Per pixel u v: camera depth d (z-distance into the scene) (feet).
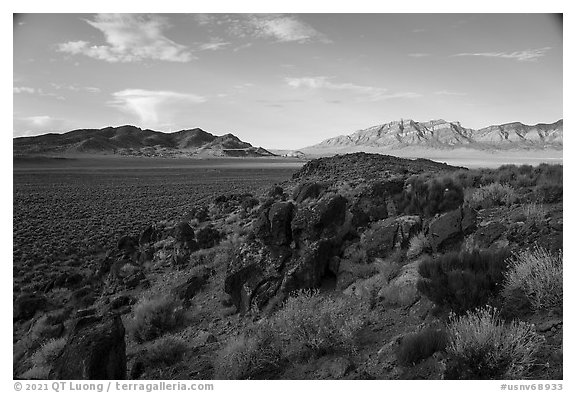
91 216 135.64
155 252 59.82
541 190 32.55
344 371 19.69
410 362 18.72
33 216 131.85
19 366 36.63
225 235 56.59
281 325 25.26
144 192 227.61
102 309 44.88
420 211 36.68
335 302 27.91
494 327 17.71
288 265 33.30
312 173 109.81
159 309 34.37
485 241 27.68
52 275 67.72
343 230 35.60
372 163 103.04
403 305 24.29
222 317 33.32
